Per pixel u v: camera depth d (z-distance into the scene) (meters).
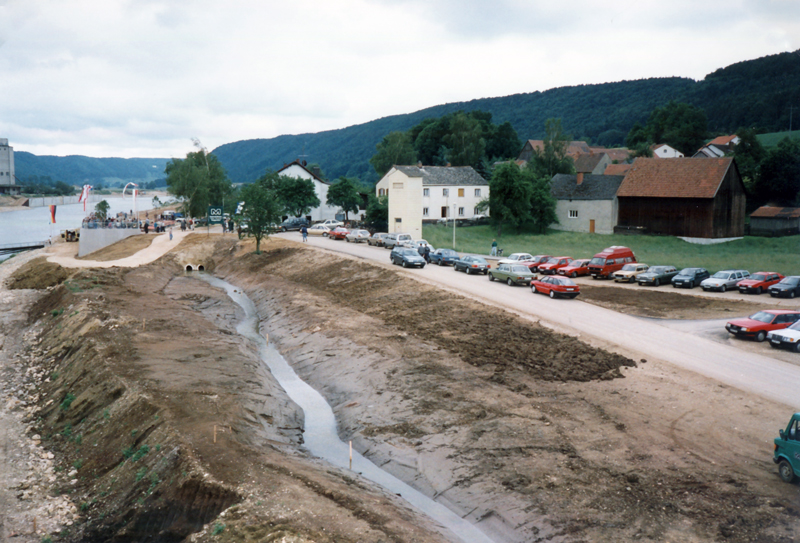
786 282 37.38
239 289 52.41
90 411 22.12
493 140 134.12
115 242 72.00
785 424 18.78
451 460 18.30
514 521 15.04
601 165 113.31
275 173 86.44
